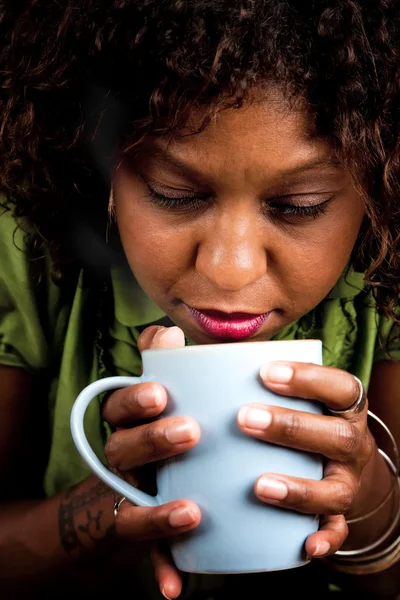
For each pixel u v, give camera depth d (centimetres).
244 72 82
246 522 79
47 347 134
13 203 118
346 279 129
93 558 118
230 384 77
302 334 137
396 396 139
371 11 92
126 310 130
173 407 79
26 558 118
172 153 86
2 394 133
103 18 94
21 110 107
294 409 79
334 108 86
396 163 96
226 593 139
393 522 115
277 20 85
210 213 91
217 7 85
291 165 85
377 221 100
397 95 93
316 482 80
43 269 129
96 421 138
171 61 84
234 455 77
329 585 140
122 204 96
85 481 121
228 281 90
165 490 82
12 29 113
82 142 106
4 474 136
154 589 139
